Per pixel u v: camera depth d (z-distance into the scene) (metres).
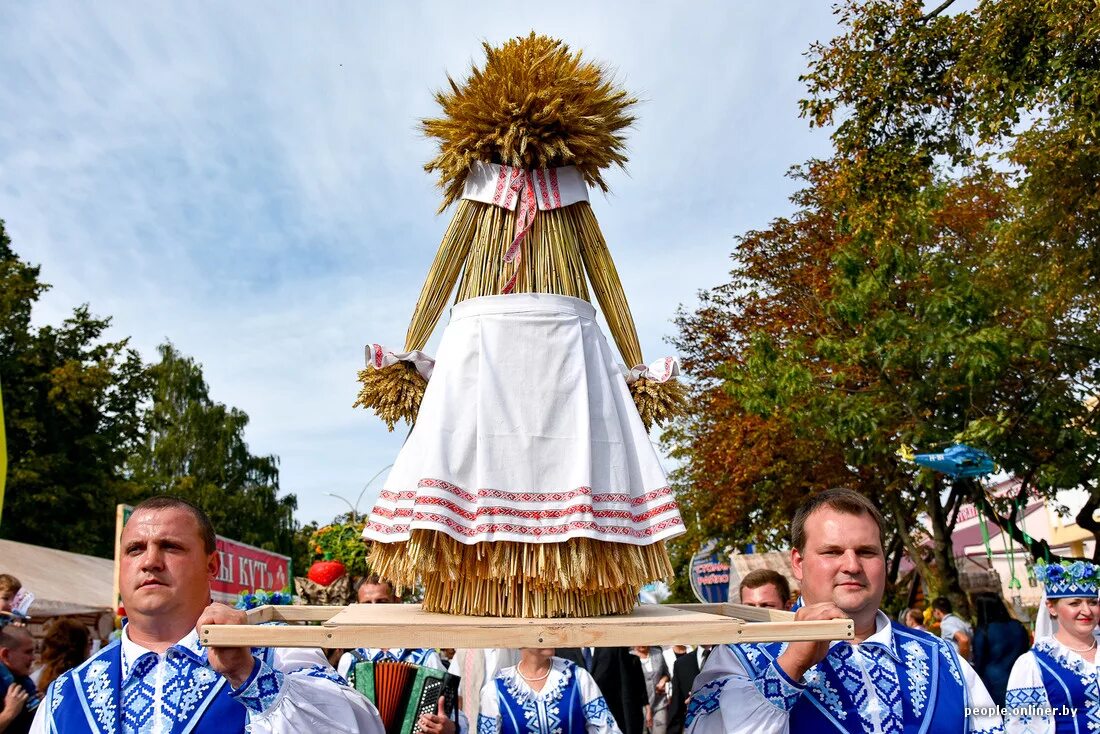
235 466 45.34
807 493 17.69
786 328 18.52
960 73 9.61
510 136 2.86
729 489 18.59
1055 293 10.26
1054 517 24.38
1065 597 4.22
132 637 2.67
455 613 2.55
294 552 46.75
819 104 10.60
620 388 2.83
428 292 2.96
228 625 1.97
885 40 10.16
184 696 2.52
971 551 23.25
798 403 12.49
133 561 2.65
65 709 2.55
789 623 2.09
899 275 11.16
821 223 18.89
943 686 2.63
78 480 28.44
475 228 2.97
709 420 20.05
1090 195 9.53
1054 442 10.52
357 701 2.71
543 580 2.49
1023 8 8.82
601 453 2.66
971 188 15.17
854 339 11.37
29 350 27.83
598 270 3.02
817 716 2.56
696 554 20.06
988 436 9.56
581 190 2.98
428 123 3.04
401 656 4.94
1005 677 6.02
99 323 29.78
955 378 10.66
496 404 2.62
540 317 2.72
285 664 2.70
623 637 2.06
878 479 16.47
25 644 4.61
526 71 2.93
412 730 3.88
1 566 14.48
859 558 2.64
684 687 6.39
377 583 5.06
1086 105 8.54
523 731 4.90
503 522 2.51
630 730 6.30
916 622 9.74
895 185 10.55
